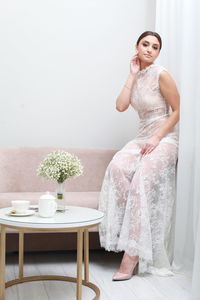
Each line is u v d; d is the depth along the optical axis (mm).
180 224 2496
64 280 2258
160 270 2479
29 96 3490
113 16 3676
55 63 3547
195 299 1974
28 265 2607
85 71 3609
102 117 3633
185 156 2486
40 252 3006
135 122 3689
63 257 2850
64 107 3561
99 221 1928
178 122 2787
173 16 2889
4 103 3439
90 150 3271
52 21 3545
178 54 2818
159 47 2857
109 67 3656
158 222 2562
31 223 1763
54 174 2082
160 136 2666
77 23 3598
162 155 2584
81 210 2160
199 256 1998
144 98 2787
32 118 3496
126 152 2730
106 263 2713
